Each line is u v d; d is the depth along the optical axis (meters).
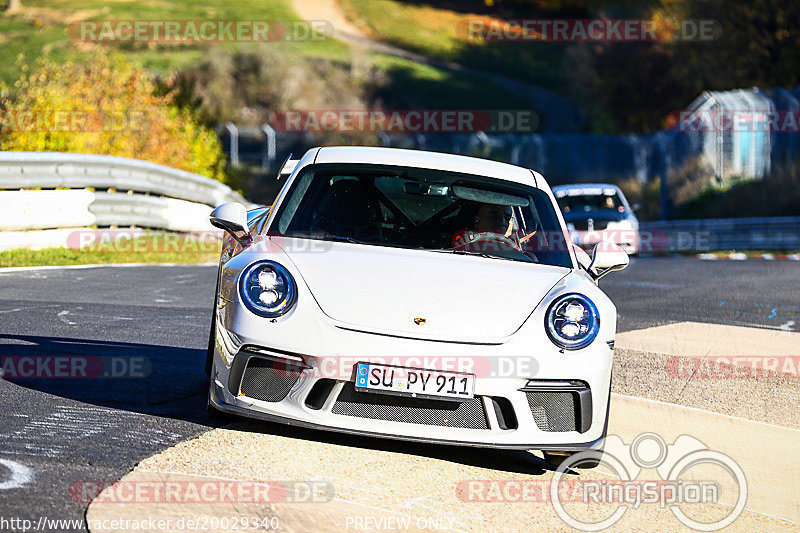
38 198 39.53
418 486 13.48
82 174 42.25
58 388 16.72
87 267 36.50
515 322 14.41
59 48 180.00
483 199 17.67
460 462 14.95
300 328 13.83
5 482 11.76
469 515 12.65
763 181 105.69
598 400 14.53
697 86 147.12
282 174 18.59
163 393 16.98
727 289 42.25
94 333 22.36
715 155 114.44
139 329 23.55
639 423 18.08
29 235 39.59
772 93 113.06
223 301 14.55
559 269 16.45
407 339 13.79
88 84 59.31
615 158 134.00
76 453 13.20
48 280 31.61
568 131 177.62
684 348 25.98
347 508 12.20
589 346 14.53
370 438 15.41
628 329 28.92
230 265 14.81
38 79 56.06
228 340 14.21
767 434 17.91
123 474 12.52
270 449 14.20
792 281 46.56
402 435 13.79
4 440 13.45
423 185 17.69
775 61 135.38
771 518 13.91
